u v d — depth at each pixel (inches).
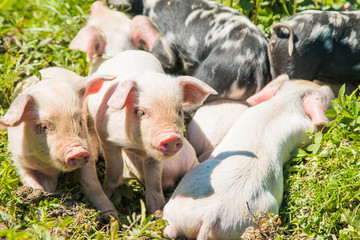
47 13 382.6
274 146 244.4
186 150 266.8
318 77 312.3
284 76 291.6
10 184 235.3
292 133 256.5
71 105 223.0
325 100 271.6
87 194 243.8
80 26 352.5
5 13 383.6
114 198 255.8
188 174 233.0
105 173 264.5
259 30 319.0
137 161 263.6
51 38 340.5
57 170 241.4
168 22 332.2
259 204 219.1
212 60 307.1
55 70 289.3
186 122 306.2
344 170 238.8
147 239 220.2
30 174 242.5
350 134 255.4
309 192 239.0
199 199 216.8
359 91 305.4
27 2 399.2
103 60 315.3
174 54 332.8
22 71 303.1
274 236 213.2
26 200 229.0
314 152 253.0
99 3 346.6
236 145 243.8
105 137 243.1
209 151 282.2
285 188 248.2
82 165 220.2
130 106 226.7
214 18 320.5
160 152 218.7
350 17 297.9
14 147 237.1
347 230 220.1
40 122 219.1
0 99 306.5
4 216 213.6
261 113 261.9
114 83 240.1
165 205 230.8
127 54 289.7
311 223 230.1
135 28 318.7
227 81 302.2
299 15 302.8
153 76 230.1
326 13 299.9
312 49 294.0
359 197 228.4
